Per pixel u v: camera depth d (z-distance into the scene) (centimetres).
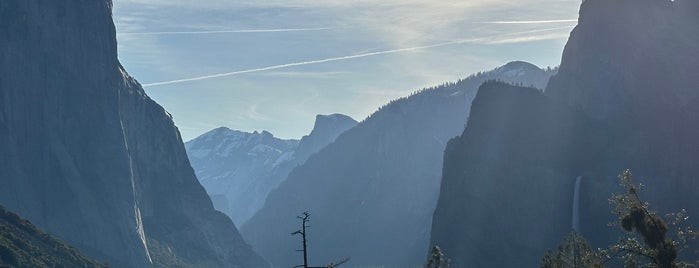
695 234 8244
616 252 8400
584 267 11675
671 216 9012
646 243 8081
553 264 13750
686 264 8031
